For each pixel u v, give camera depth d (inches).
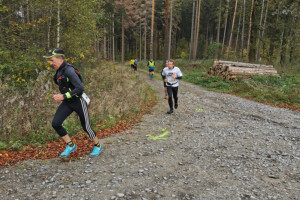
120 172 126.9
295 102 374.0
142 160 145.1
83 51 448.5
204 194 107.3
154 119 260.8
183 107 324.5
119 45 2324.1
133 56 2290.8
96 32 467.2
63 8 396.5
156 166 136.6
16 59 303.1
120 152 157.6
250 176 126.3
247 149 168.2
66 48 430.0
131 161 142.9
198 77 621.6
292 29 951.6
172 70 273.3
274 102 379.6
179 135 201.8
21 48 326.6
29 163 133.0
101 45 1113.4
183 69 868.0
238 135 202.2
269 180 122.2
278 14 949.2
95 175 122.1
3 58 295.3
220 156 154.5
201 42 2251.5
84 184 112.3
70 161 138.8
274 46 967.6
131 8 1531.7
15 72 308.3
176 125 235.9
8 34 316.2
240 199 103.7
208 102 365.1
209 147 171.6
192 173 129.0
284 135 204.2
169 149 166.7
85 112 136.6
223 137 196.4
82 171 126.3
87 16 435.5
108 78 442.9
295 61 989.2
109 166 134.2
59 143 170.1
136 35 2004.2
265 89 444.5
